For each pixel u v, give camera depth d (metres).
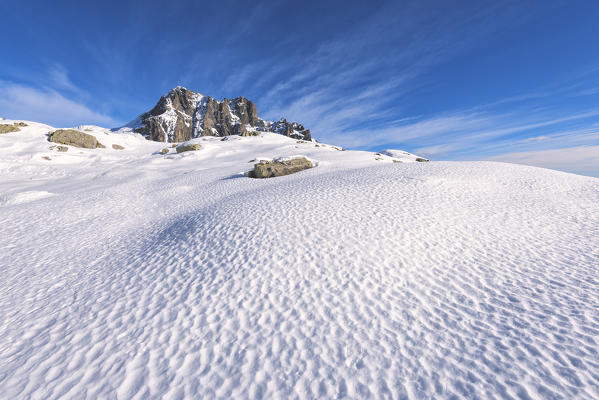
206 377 5.25
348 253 9.76
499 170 22.52
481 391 4.65
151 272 9.80
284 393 4.84
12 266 11.25
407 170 23.75
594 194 16.48
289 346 5.93
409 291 7.75
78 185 35.47
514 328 6.08
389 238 10.77
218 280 8.66
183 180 35.41
